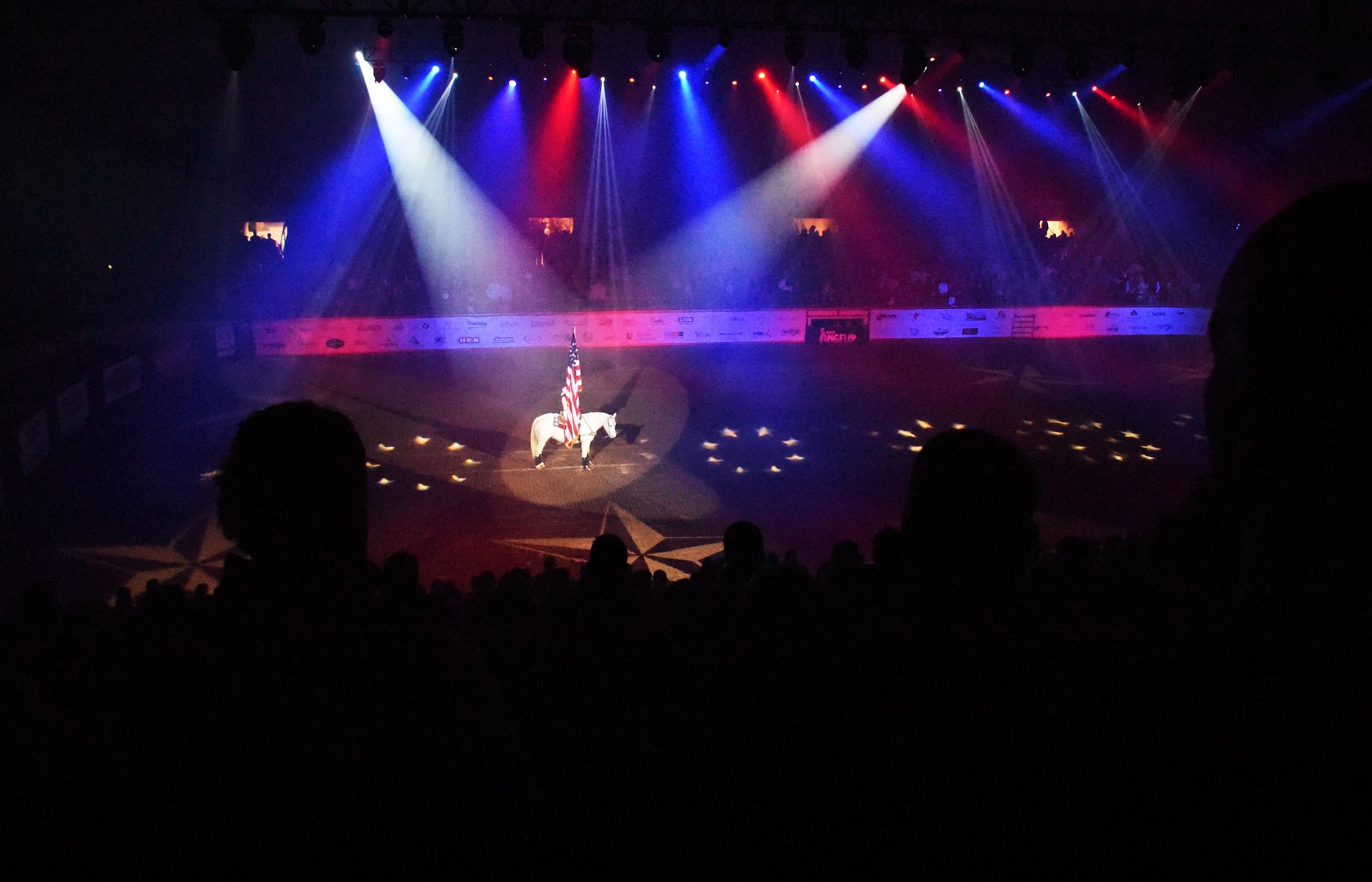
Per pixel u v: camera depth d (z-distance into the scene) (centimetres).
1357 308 66
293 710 112
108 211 1895
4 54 1576
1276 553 73
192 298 2045
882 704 118
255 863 111
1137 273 2645
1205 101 2500
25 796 121
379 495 1254
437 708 116
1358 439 66
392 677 116
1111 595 326
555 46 2212
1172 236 2711
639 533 1138
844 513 1230
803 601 277
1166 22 1755
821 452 1491
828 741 124
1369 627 67
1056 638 106
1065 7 1731
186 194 2088
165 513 1157
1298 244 70
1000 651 110
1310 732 68
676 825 229
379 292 2250
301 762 110
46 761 125
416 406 1700
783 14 1589
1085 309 2503
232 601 125
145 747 113
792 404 1792
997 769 94
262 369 1944
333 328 2072
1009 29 1953
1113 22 1742
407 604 133
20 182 1659
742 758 173
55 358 1537
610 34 2141
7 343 1493
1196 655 78
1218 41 1872
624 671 359
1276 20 1788
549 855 240
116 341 1719
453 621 379
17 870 117
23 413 1246
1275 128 2438
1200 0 1727
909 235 2691
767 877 146
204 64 2027
